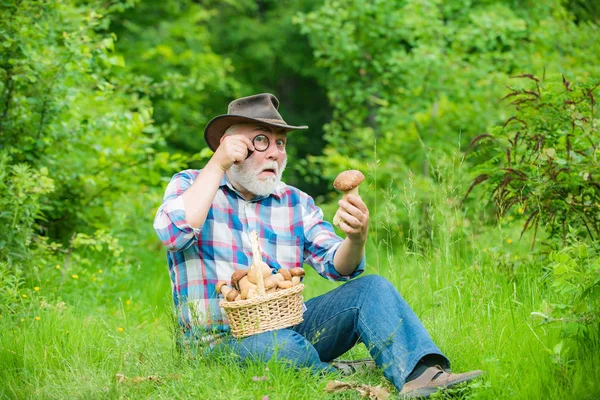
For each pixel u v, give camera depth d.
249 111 3.73
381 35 11.16
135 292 6.27
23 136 6.29
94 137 7.15
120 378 3.58
